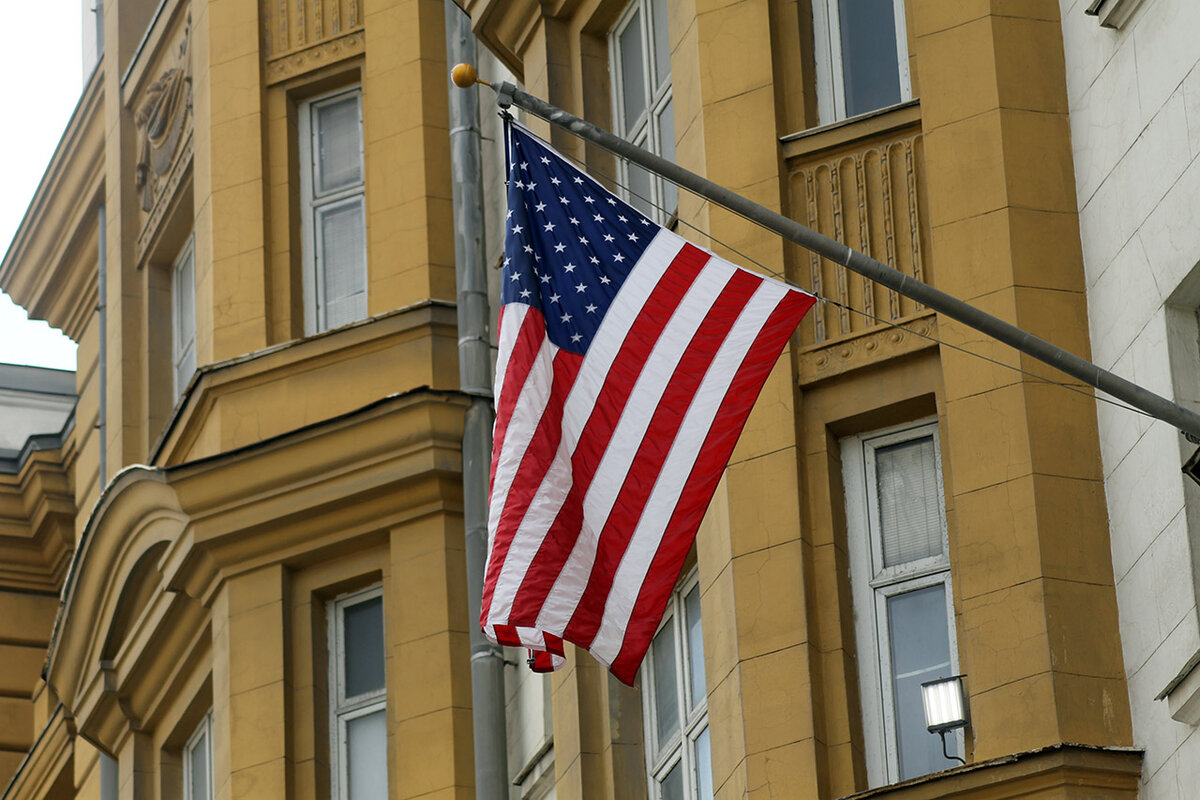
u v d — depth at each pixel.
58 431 62.03
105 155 53.38
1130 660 30.05
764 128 34.97
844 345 33.69
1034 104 33.03
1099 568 30.66
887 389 33.34
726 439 28.11
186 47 48.41
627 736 36.34
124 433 49.28
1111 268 31.55
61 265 57.19
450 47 42.78
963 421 31.92
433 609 39.94
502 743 38.19
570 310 28.50
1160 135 30.84
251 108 45.22
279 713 40.72
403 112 43.69
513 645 27.62
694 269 28.72
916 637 32.56
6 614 61.28
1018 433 31.45
